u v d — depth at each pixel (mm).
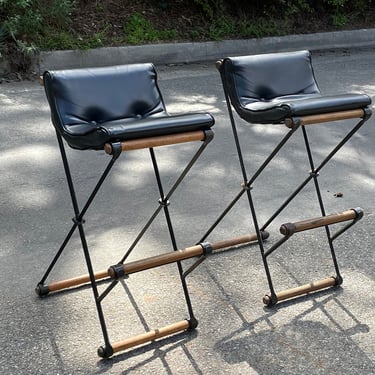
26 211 4469
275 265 3789
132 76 3176
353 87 8008
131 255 3889
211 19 9820
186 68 8758
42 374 2826
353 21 11406
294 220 4441
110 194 4789
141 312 3291
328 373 2869
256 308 3355
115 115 3076
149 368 2869
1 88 7328
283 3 10453
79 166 5309
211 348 3020
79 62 8289
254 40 9812
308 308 3371
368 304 3432
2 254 3867
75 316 3252
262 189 4957
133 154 5570
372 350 3039
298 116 2959
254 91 3330
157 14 9641
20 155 5496
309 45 10398
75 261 3801
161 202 3199
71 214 4445
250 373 2854
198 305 3361
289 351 3012
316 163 5578
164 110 3234
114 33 8969
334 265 3609
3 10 8258
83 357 2939
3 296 3420
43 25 8477
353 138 6262
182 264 3758
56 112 2959
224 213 3695
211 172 5270
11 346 3010
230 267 3750
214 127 6363
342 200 4816
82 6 9203
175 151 5684
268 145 5953
